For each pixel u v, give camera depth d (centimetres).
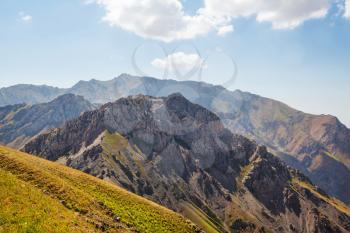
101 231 4681
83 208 5312
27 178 5669
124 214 6525
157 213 7769
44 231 3531
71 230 3878
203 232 7950
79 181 7875
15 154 7875
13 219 3547
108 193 7875
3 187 4322
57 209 4472
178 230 7375
